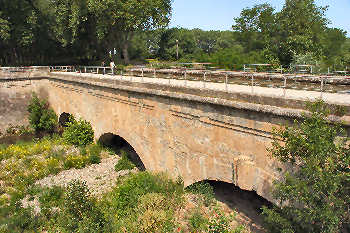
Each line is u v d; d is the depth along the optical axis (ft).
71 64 143.23
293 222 27.04
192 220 41.42
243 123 34.73
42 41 125.39
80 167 68.33
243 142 35.45
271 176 32.48
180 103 43.73
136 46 227.20
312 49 103.30
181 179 47.32
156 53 253.85
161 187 48.29
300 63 85.15
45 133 99.25
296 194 23.63
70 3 105.19
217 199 48.49
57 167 67.97
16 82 98.58
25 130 99.71
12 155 75.82
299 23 110.73
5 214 49.80
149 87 49.57
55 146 80.12
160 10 122.42
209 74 60.90
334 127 23.73
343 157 22.13
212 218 41.24
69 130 83.20
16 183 60.90
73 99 85.51
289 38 106.01
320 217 22.68
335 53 141.90
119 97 60.59
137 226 40.65
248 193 50.60
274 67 92.48
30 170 66.69
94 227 41.14
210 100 37.70
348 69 77.46
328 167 22.21
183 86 42.32
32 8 115.03
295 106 28.78
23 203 54.19
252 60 117.91
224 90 36.27
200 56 141.08
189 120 42.98
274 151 27.50
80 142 78.74
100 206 48.55
